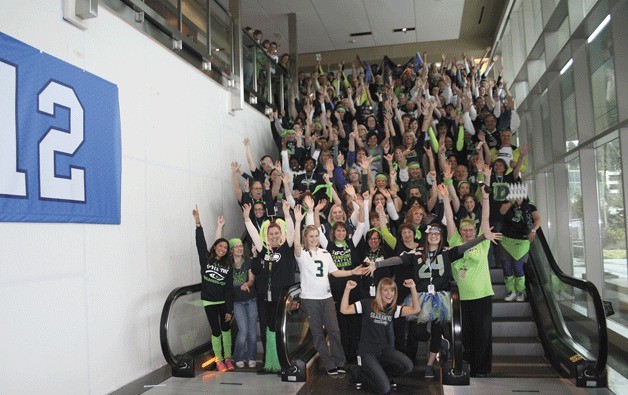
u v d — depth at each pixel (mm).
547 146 10242
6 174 3705
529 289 6676
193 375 5512
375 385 4887
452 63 13094
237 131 8508
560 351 5453
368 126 9883
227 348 5895
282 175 7727
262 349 6695
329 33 15031
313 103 11812
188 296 6184
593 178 7219
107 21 5039
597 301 4809
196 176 6883
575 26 7562
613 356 5781
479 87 11820
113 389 4832
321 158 8664
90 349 4551
